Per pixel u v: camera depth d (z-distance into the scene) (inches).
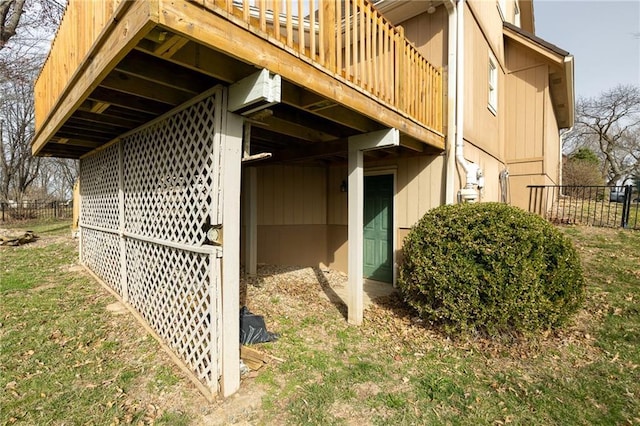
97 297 183.8
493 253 132.4
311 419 92.0
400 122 150.6
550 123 372.5
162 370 113.2
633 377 112.0
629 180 808.9
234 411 93.9
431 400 102.0
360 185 157.4
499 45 303.0
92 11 91.1
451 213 151.4
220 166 97.1
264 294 201.8
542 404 99.7
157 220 136.8
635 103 807.7
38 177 902.4
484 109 257.0
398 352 132.3
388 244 234.8
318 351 131.9
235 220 99.7
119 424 88.3
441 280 139.3
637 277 186.1
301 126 141.9
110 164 195.5
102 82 96.1
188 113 113.6
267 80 84.3
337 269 272.8
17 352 123.9
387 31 141.4
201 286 106.7
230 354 100.3
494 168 288.4
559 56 282.0
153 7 60.4
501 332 139.0
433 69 190.9
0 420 88.8
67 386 104.1
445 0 186.4
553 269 134.5
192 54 81.5
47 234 440.1
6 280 215.9
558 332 144.6
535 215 149.3
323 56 103.6
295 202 278.1
